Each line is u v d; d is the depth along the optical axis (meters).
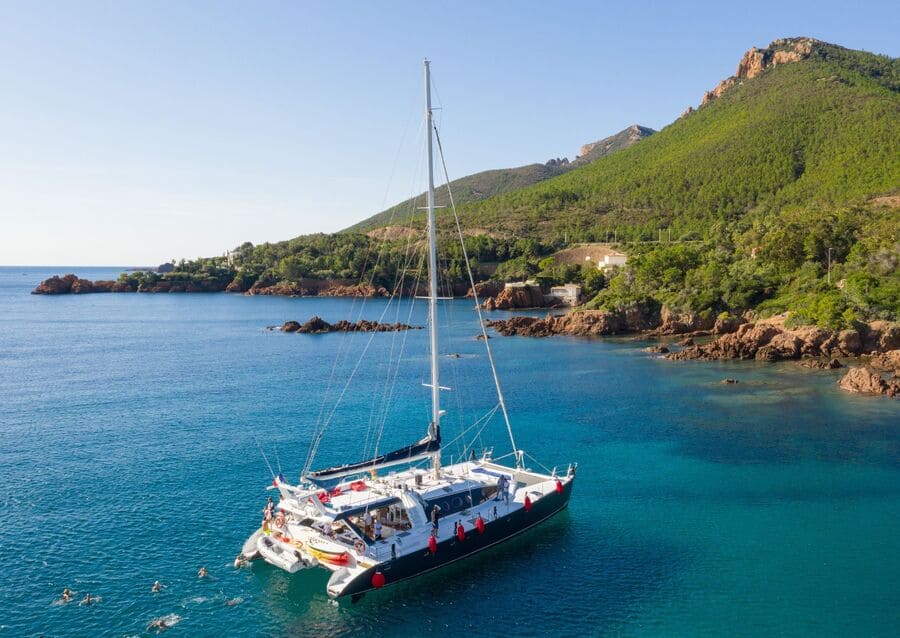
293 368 103.62
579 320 144.75
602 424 67.12
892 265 124.31
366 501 35.62
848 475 51.12
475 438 62.75
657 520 43.16
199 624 31.17
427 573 35.53
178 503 45.66
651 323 145.25
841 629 30.89
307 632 30.62
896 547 39.09
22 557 37.53
